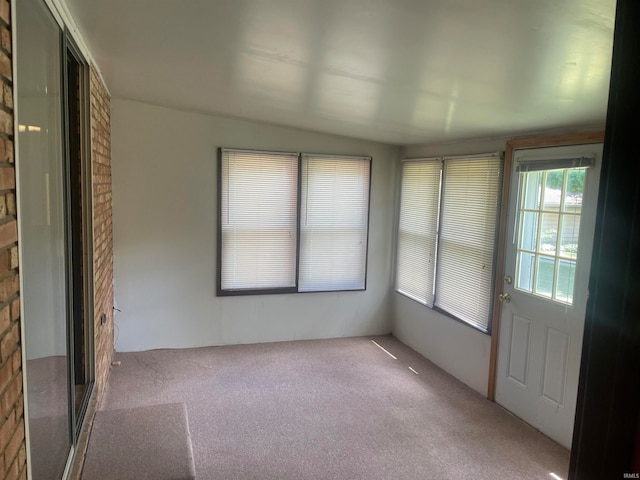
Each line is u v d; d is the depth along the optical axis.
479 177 3.78
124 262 4.36
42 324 1.61
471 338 3.87
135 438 2.47
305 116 3.87
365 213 5.03
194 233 4.52
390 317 5.26
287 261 4.84
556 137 2.99
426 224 4.54
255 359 4.39
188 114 4.38
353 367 4.26
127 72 3.06
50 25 1.72
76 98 2.62
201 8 1.67
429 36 1.59
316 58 2.10
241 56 2.28
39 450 1.56
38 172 1.56
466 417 3.37
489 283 3.66
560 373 3.01
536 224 3.20
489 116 2.82
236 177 4.58
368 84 2.45
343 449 2.92
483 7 1.28
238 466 2.71
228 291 4.66
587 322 0.59
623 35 0.54
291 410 3.42
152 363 4.20
